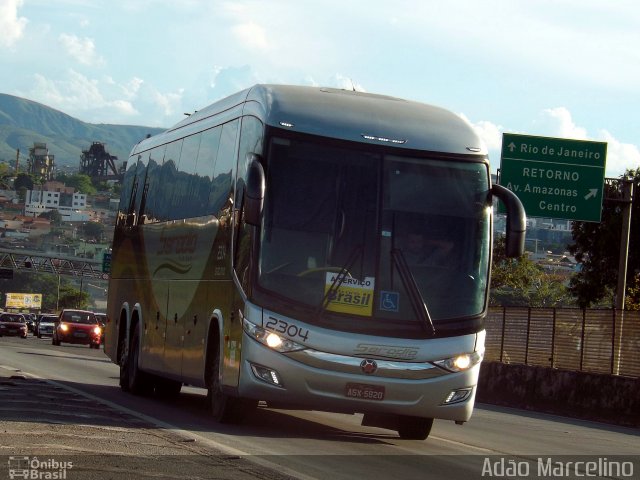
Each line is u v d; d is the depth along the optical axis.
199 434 16.06
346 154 16.69
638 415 28.80
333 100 17.38
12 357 41.56
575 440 21.97
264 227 16.31
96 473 11.53
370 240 16.42
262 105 17.28
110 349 28.20
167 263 22.77
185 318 20.70
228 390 17.12
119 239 28.88
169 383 25.02
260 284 16.22
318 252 16.33
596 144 41.97
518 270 71.19
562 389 32.12
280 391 16.11
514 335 38.25
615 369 32.62
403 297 16.34
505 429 23.38
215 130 20.45
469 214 16.89
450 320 16.45
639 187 65.06
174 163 23.67
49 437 14.34
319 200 16.50
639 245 65.25
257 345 16.16
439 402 16.36
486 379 35.97
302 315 16.12
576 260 68.25
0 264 159.88
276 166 16.52
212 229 19.41
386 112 17.33
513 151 41.78
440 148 17.02
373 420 18.48
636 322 32.09
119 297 27.86
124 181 29.69
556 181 41.88
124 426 16.44
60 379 28.84
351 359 16.11
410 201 16.69
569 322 35.16
